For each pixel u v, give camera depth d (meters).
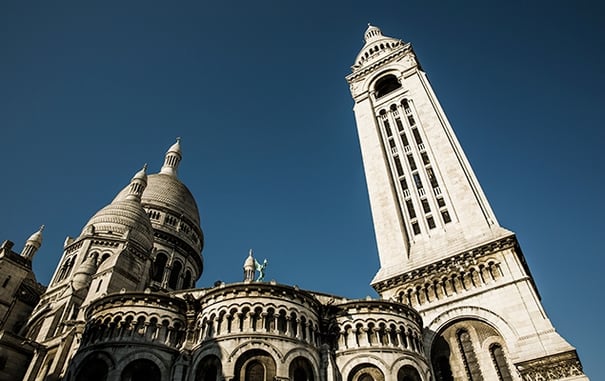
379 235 56.94
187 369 36.22
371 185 63.12
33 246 70.50
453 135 62.03
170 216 86.75
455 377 41.91
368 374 37.03
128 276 52.03
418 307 47.19
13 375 42.00
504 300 42.97
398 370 37.00
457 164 57.56
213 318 37.12
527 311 41.19
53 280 60.25
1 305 54.25
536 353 38.22
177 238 82.94
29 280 63.66
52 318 49.34
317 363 36.41
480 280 45.56
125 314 38.25
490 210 51.62
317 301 40.88
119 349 35.94
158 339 37.31
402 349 38.75
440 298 46.75
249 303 36.91
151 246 70.25
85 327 39.88
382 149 66.62
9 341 42.44
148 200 86.62
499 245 46.22
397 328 40.00
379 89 81.50
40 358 43.69
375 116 73.00
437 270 48.50
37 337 48.38
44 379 41.38
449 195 55.34
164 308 39.19
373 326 39.72
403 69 76.44
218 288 38.59
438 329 44.59
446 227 52.91
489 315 42.88
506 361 40.47
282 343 35.03
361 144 69.50
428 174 59.84
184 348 37.38
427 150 61.88
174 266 80.12
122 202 73.12
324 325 40.22
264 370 33.69
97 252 61.81
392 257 53.50
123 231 66.56
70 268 61.19
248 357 34.00
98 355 35.88
